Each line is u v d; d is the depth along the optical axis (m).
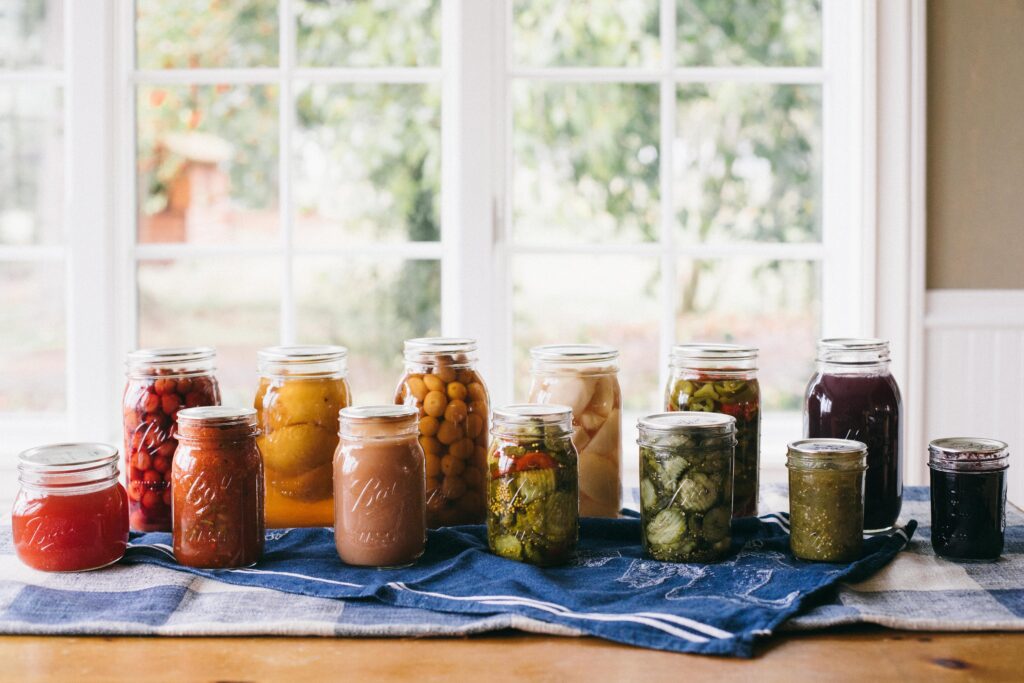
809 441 1.26
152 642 1.01
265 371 1.40
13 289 2.59
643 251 2.51
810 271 2.59
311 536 1.33
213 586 1.15
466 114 2.36
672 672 0.92
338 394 1.40
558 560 1.21
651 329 2.58
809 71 2.49
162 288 2.60
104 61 2.36
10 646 1.00
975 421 2.41
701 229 2.58
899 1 2.34
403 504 1.19
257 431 1.24
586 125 2.53
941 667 0.93
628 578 1.16
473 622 1.02
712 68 2.51
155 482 1.39
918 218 2.37
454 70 2.41
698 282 2.60
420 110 2.58
